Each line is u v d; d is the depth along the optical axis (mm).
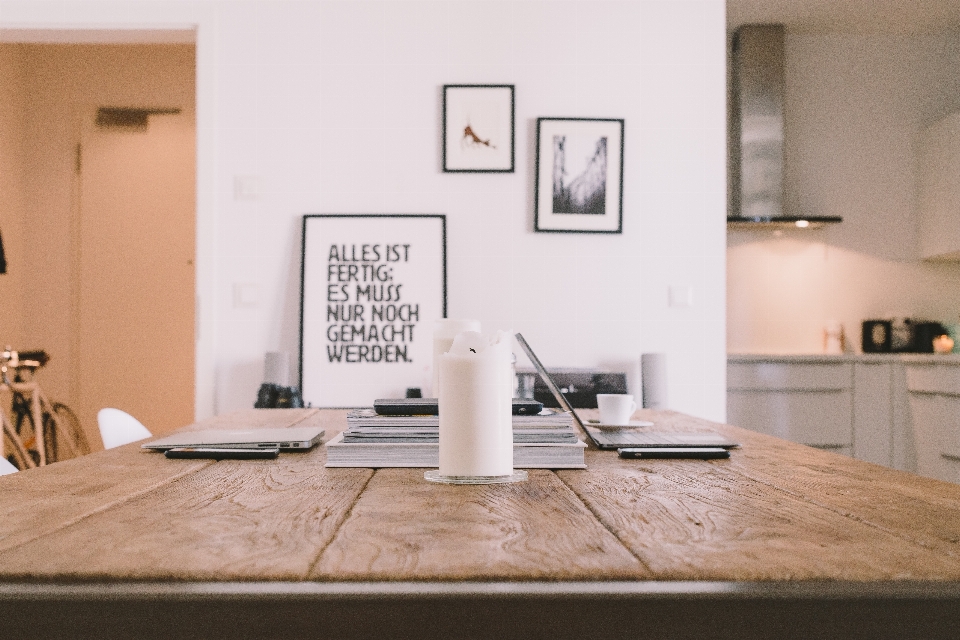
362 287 3053
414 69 3107
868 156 4312
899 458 3748
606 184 3133
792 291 4266
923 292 4270
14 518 619
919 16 4039
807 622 434
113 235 4543
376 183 3096
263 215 3076
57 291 4484
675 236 3158
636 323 3139
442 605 430
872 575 464
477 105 3109
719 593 434
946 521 618
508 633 430
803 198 4293
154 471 883
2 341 4309
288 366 2943
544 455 917
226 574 460
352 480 813
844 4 3867
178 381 4559
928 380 3602
